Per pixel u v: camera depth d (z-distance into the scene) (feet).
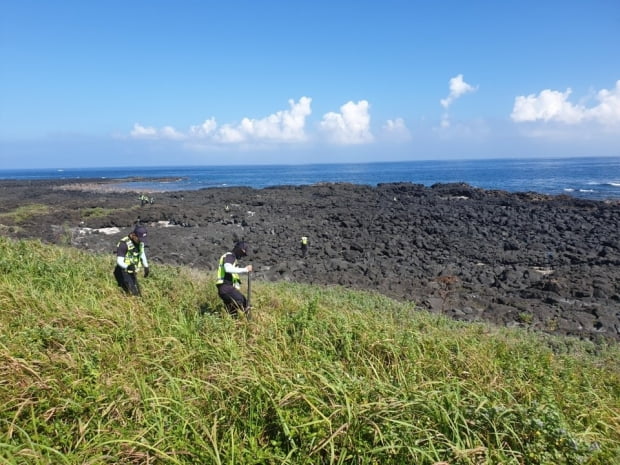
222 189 185.78
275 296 31.60
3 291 24.03
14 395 14.14
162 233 88.33
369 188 171.94
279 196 155.94
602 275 52.95
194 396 14.70
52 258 35.45
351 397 13.93
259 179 367.45
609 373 22.21
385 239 79.30
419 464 11.12
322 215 111.96
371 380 16.15
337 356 19.63
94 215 112.98
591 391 17.75
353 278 55.93
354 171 518.37
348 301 37.96
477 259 65.92
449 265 60.90
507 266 61.52
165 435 12.57
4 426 12.94
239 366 16.34
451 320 35.50
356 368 18.04
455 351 21.76
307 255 69.82
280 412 12.87
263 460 11.77
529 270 55.16
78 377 15.56
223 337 20.26
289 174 470.80
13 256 33.40
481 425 12.91
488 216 101.35
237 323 22.59
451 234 82.89
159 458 11.80
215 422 12.71
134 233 28.86
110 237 84.99
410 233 85.66
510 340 27.76
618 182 226.79
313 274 58.34
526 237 78.74
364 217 104.58
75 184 289.33
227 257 26.11
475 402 14.35
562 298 46.14
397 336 22.03
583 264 60.49
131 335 19.93
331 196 153.38
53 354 16.76
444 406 13.67
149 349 18.92
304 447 12.17
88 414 13.69
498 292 49.42
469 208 114.52
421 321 31.71
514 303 44.45
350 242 77.46
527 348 24.45
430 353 20.45
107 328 20.84
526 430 12.50
